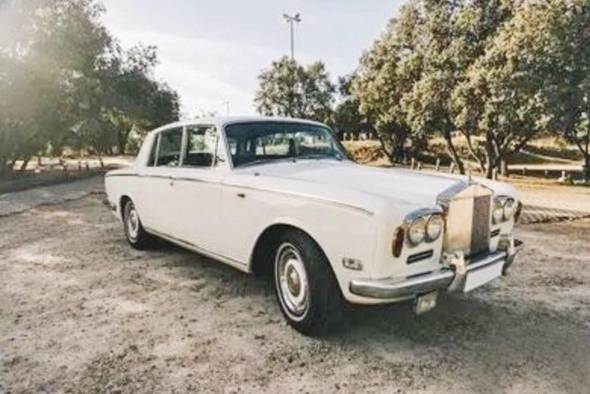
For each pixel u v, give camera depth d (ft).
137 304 13.41
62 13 71.67
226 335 11.28
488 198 11.40
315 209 10.32
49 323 12.12
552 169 102.78
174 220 15.62
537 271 16.55
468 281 10.37
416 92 71.00
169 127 16.37
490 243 11.71
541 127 57.52
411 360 9.98
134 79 116.57
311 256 10.53
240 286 14.89
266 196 11.55
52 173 79.46
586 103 54.60
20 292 14.58
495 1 66.74
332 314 10.65
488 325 11.73
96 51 80.18
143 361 10.05
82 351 10.55
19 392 8.95
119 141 175.11
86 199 41.09
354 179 11.73
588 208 35.91
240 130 14.01
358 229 9.53
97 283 15.35
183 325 11.89
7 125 68.85
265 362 9.95
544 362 9.86
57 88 70.95
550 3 54.95
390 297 9.30
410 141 111.96
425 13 74.64
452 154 78.54
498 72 57.31
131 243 19.77
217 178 13.28
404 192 10.68
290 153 14.73
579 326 11.68
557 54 53.47
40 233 24.18
